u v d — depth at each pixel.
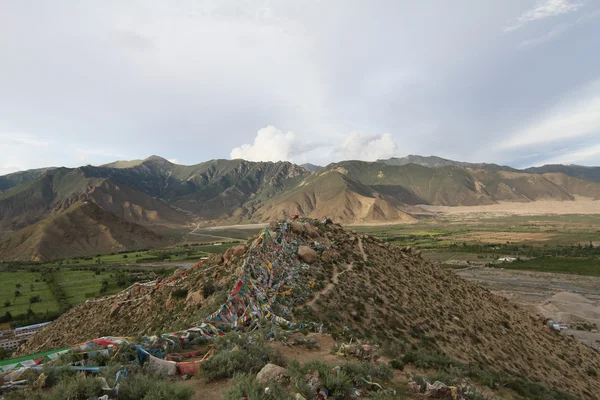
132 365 13.24
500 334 39.94
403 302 36.16
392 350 22.38
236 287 28.58
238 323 24.27
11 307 87.44
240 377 11.67
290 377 12.52
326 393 11.77
